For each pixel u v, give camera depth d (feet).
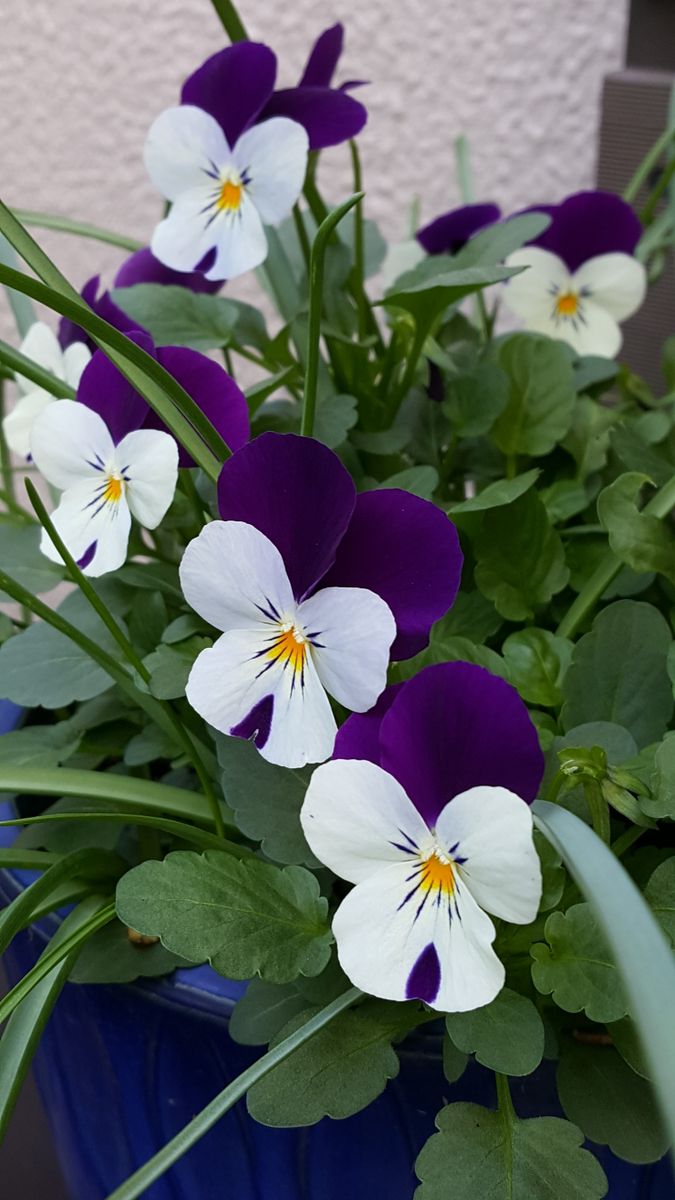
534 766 0.93
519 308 1.46
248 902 0.99
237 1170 1.10
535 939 1.01
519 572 1.22
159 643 1.19
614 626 1.11
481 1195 0.94
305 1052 0.98
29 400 1.30
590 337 1.46
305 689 0.97
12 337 2.67
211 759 1.17
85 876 1.12
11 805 1.22
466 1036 0.95
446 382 1.34
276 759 0.97
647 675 1.11
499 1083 0.99
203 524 1.16
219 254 1.24
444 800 0.94
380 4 2.20
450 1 2.15
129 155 2.47
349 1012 1.01
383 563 0.99
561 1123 0.97
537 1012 0.96
